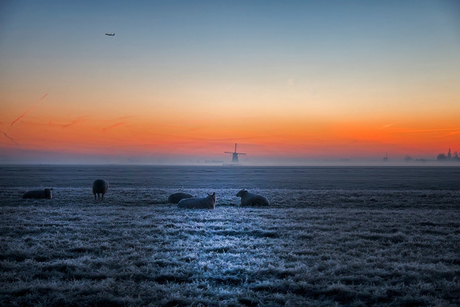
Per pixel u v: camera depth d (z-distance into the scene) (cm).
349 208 2197
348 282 779
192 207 2072
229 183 6112
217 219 1597
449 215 1764
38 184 5519
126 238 1185
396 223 1494
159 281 795
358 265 878
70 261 898
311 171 15012
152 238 1167
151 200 2614
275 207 2297
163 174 11025
